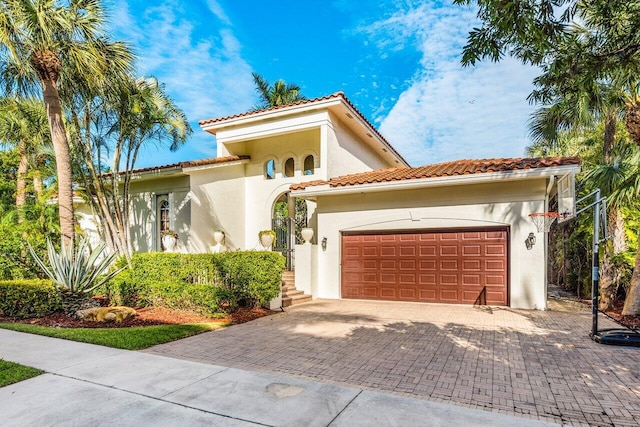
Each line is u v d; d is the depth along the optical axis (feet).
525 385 16.92
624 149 40.04
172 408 14.29
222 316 33.35
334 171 49.21
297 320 32.48
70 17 34.35
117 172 47.16
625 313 33.09
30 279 38.42
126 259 44.01
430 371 18.83
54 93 36.11
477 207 39.73
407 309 38.11
